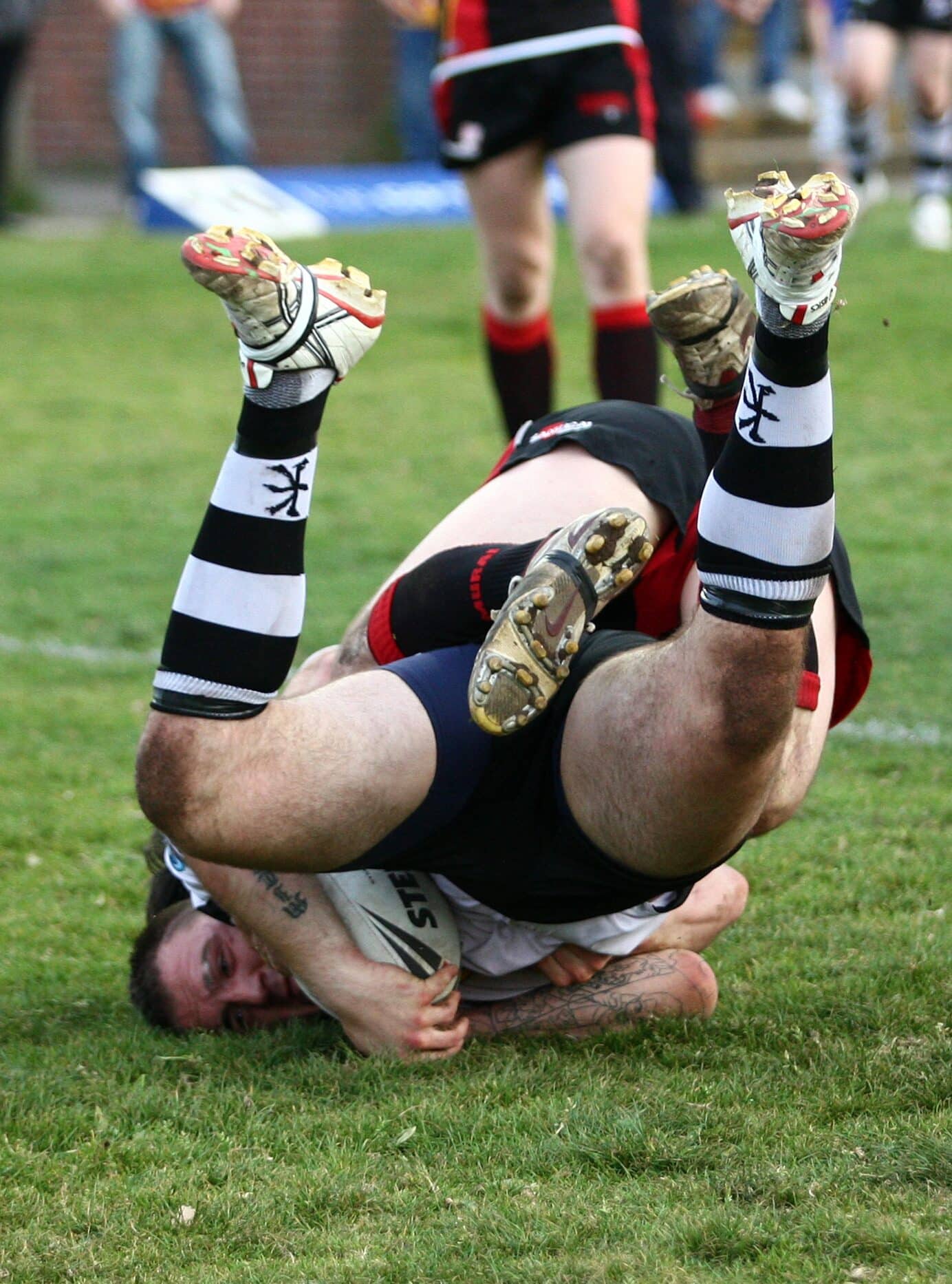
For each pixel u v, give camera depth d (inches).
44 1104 371.6
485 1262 299.1
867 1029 394.6
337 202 1977.1
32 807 583.5
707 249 1512.1
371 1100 370.3
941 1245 294.7
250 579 333.7
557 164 786.2
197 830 340.5
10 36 1887.3
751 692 317.4
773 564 312.3
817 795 576.4
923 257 1515.7
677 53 1731.1
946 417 1128.8
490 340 850.1
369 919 393.1
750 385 309.6
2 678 724.7
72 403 1266.0
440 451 1103.6
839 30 1916.8
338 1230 315.6
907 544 874.8
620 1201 317.7
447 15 800.9
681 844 342.3
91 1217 323.3
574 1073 378.0
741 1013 407.5
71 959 465.1
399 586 404.5
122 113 2014.0
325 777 341.4
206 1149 349.1
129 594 843.4
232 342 1453.0
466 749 354.3
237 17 2404.0
